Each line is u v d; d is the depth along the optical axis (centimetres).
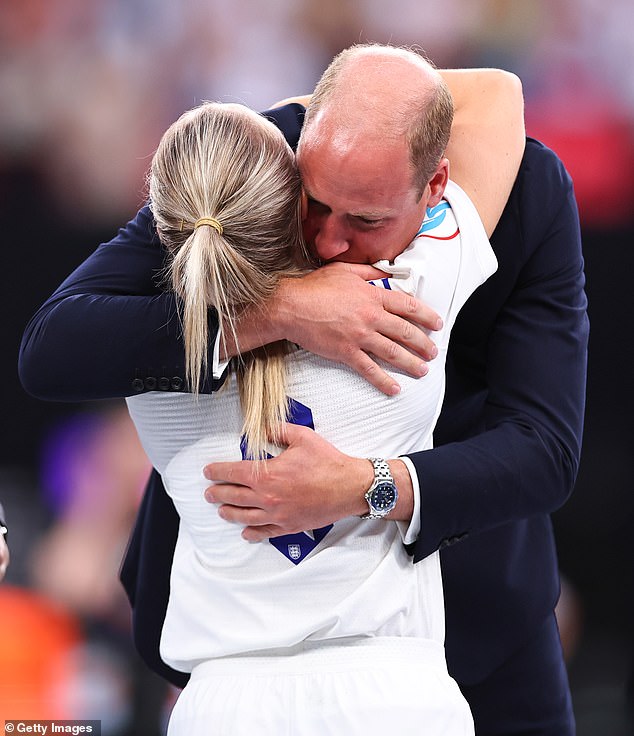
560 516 1781
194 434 717
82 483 1702
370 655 696
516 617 895
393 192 685
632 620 1738
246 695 692
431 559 750
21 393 1766
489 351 855
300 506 688
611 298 1816
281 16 1877
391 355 702
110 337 699
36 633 1572
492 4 1875
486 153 826
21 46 1822
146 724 1512
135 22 1844
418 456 722
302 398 706
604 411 1800
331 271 717
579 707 1627
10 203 1823
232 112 686
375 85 682
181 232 680
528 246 835
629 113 1853
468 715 722
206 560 730
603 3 1859
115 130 1839
